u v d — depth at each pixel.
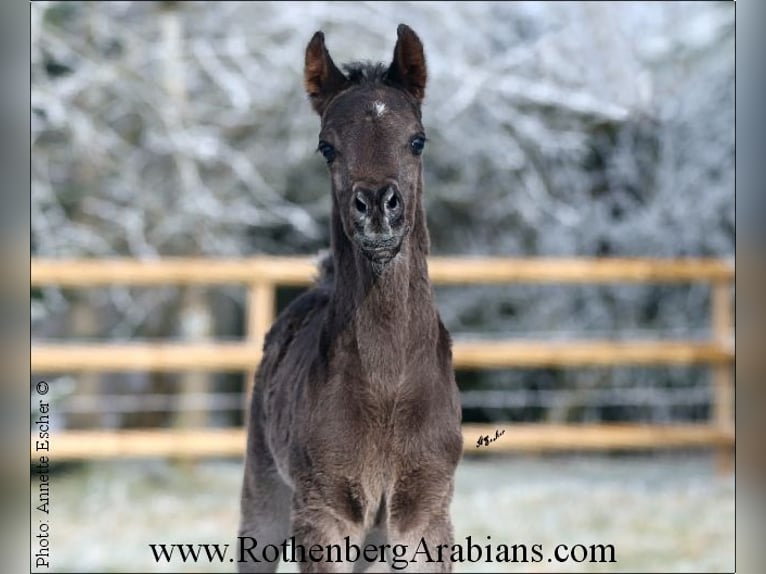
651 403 14.59
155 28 13.63
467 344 11.34
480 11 13.33
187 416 13.48
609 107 13.18
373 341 4.75
